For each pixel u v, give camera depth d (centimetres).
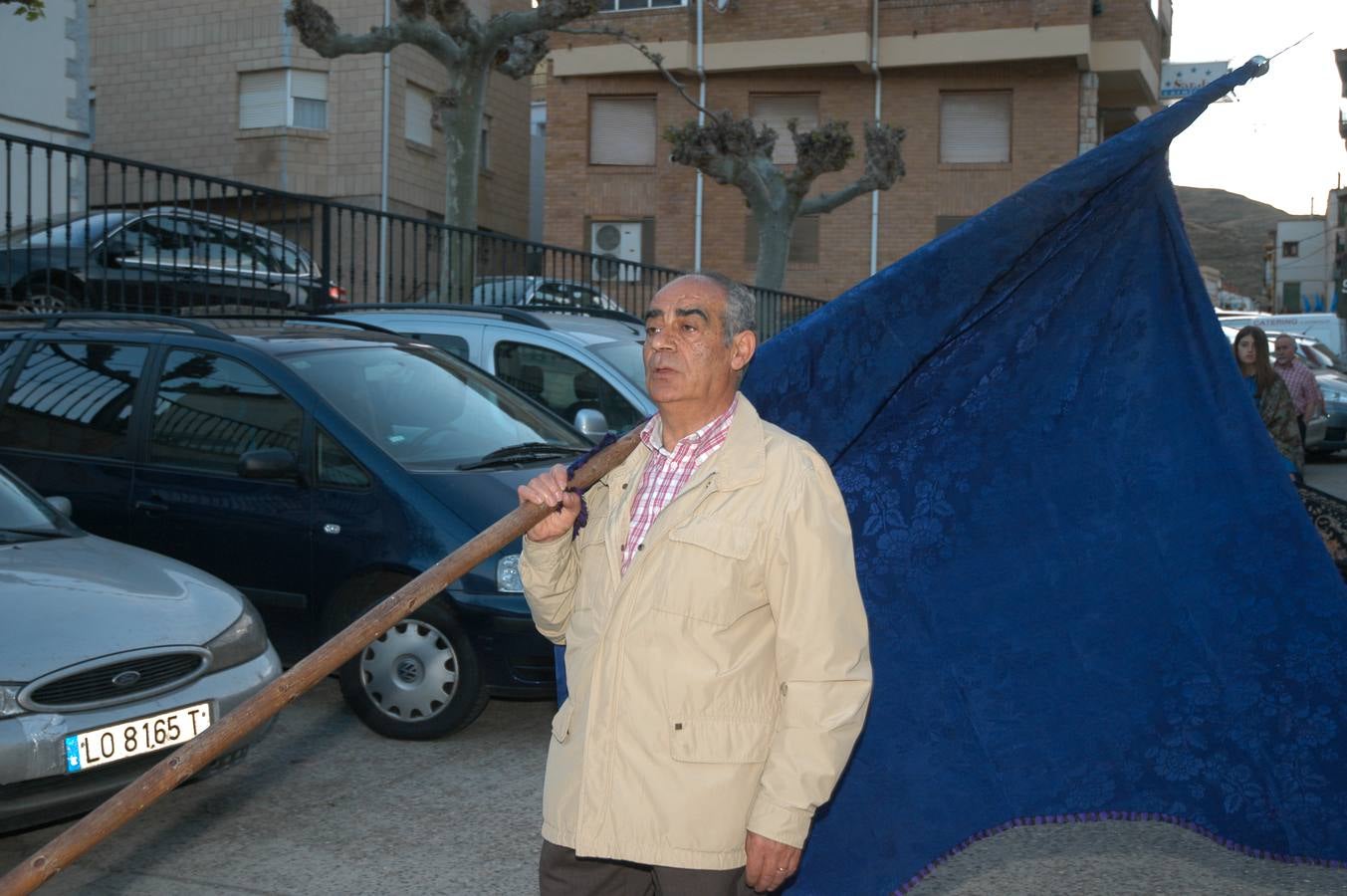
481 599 573
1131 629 335
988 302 334
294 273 1186
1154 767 336
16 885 215
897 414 334
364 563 593
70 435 671
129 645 450
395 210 2605
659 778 246
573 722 255
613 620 251
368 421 629
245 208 1548
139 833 481
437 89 2728
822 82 2836
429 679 585
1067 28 2650
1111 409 338
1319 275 7069
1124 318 338
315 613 607
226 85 2612
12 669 422
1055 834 481
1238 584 335
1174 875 442
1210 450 337
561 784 255
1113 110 3173
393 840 475
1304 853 334
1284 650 333
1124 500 337
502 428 675
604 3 2866
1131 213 335
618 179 2944
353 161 2589
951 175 2805
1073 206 323
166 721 454
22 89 1620
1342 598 331
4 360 701
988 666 331
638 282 1625
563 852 262
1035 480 336
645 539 253
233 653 488
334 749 582
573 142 2947
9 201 953
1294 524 333
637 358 898
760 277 1877
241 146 2602
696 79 2884
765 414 326
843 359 328
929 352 330
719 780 246
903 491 332
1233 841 336
